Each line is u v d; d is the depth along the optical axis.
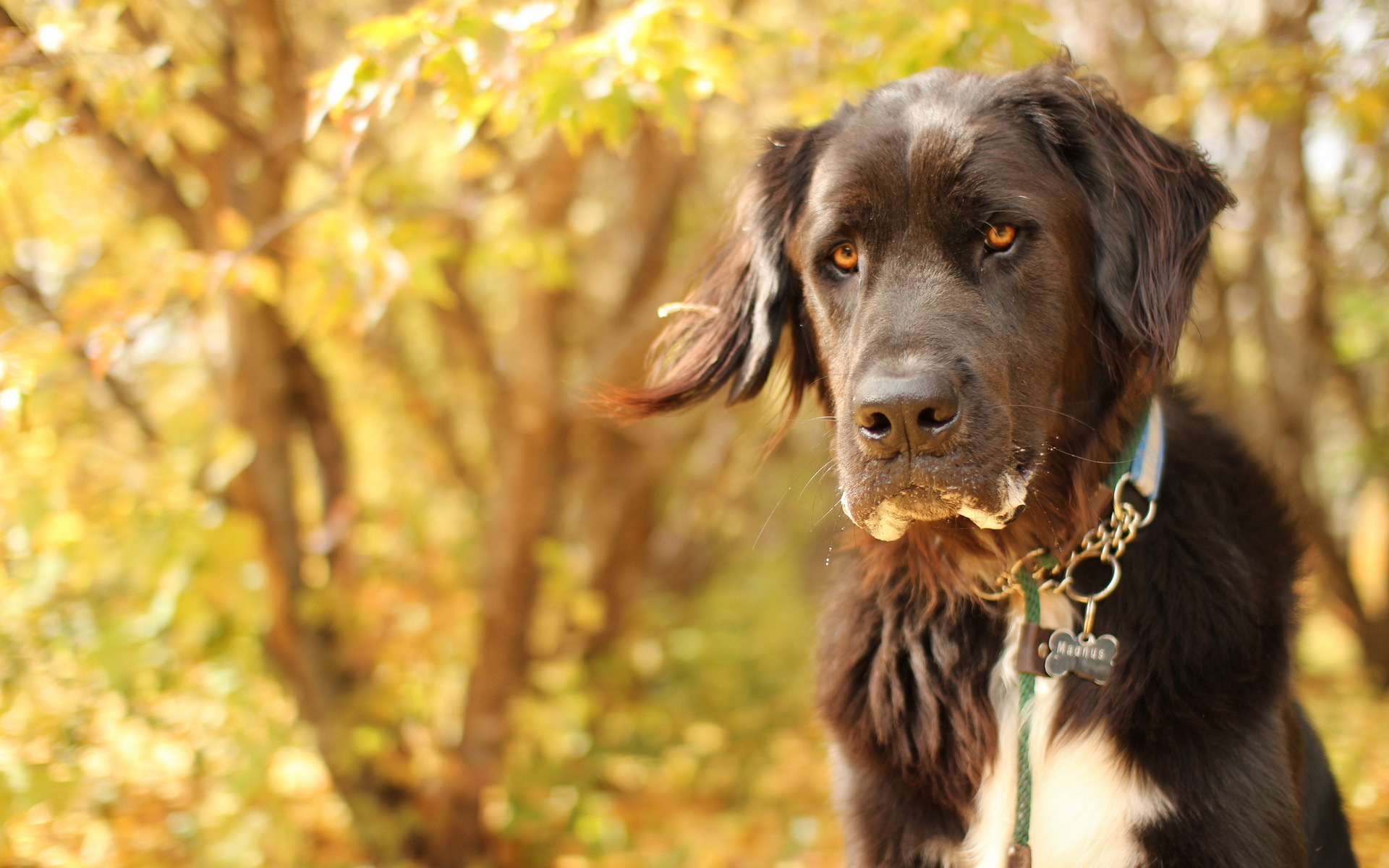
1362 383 7.37
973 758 2.26
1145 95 5.19
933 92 2.30
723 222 2.89
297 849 4.45
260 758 4.31
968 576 2.32
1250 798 2.07
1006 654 2.31
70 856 4.28
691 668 7.34
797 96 3.66
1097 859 2.16
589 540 6.54
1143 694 2.15
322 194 3.47
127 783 4.70
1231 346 6.39
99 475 4.18
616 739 6.30
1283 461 6.53
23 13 3.55
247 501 4.34
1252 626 2.17
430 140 5.21
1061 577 2.29
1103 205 2.22
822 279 2.29
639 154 5.60
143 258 4.96
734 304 2.62
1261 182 6.04
